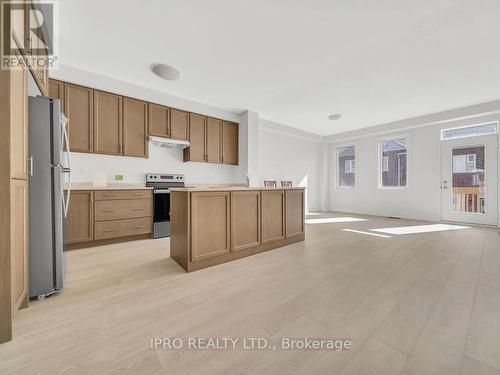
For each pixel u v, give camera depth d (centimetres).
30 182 158
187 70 304
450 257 251
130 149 344
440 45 249
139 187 334
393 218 537
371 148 592
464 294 167
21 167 139
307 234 367
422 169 505
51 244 165
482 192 430
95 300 160
